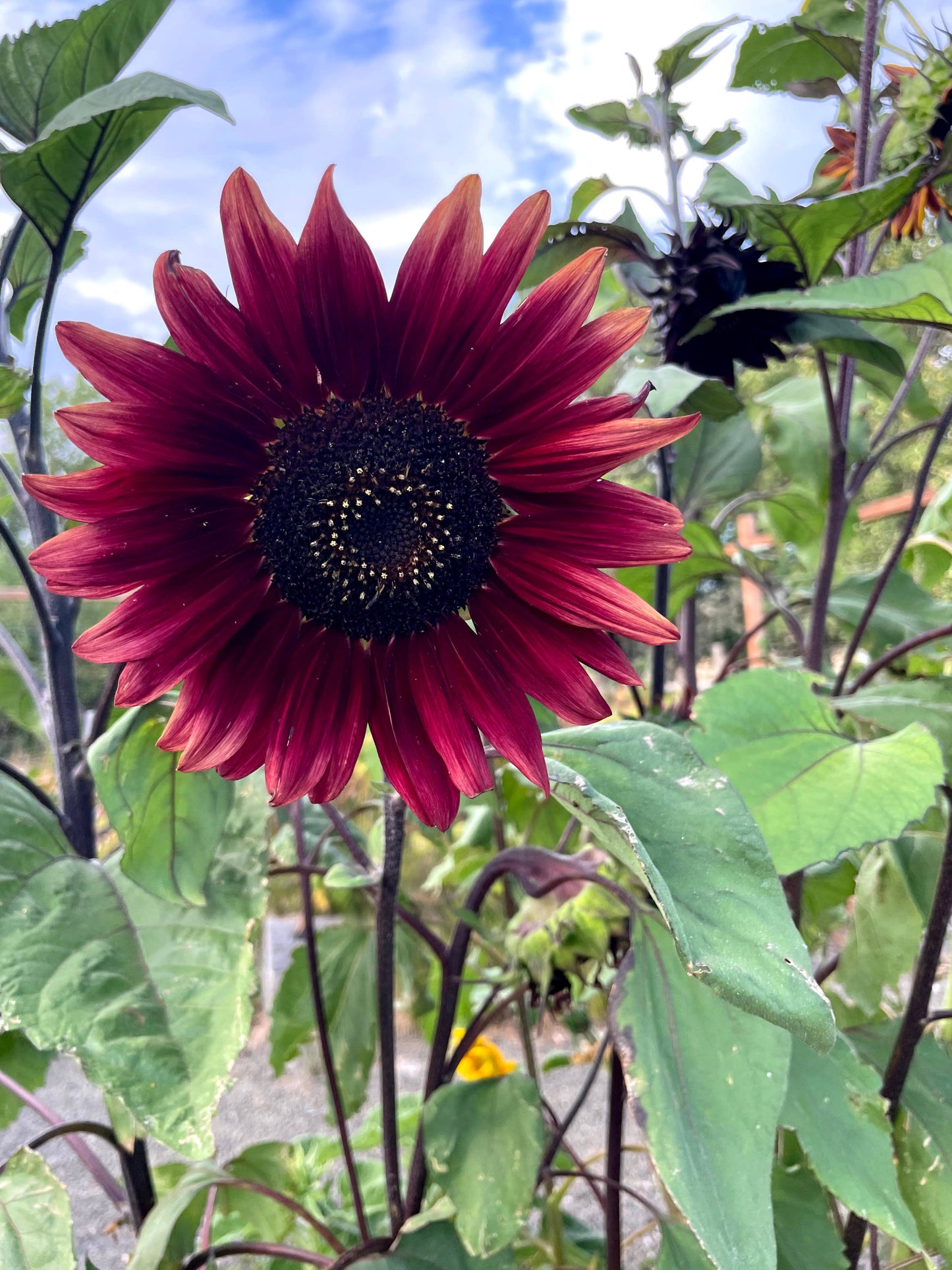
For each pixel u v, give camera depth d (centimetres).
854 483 42
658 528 25
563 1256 48
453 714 26
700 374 37
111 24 34
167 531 25
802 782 29
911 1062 34
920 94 36
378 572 26
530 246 24
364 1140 69
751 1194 25
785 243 36
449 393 26
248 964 29
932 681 36
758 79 46
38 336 33
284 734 26
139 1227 37
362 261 24
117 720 36
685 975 28
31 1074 41
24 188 31
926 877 38
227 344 24
